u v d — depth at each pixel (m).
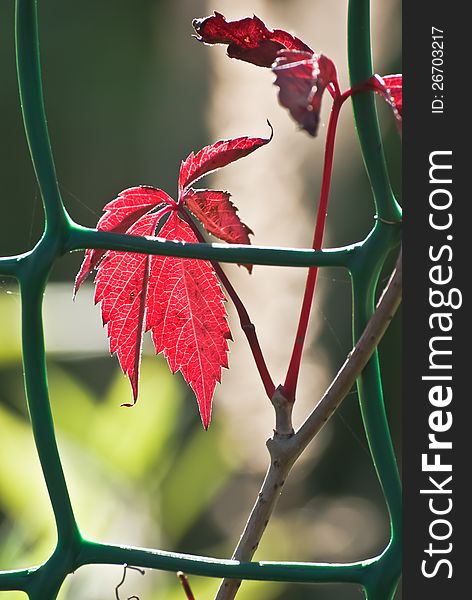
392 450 0.78
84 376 3.67
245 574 0.75
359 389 0.78
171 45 6.60
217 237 0.85
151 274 0.83
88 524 2.20
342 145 4.00
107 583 2.03
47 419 0.79
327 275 4.29
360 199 4.59
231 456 2.45
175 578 2.06
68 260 5.06
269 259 0.76
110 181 7.83
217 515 3.32
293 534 3.51
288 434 0.78
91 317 2.57
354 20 0.74
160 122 6.50
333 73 0.64
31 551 2.02
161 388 2.40
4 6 7.85
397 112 0.72
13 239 7.47
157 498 2.38
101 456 2.30
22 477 2.06
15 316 2.28
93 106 8.05
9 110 7.71
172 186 6.35
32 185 7.58
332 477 4.80
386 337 4.32
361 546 4.27
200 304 0.83
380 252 0.76
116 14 8.10
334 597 3.68
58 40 8.24
